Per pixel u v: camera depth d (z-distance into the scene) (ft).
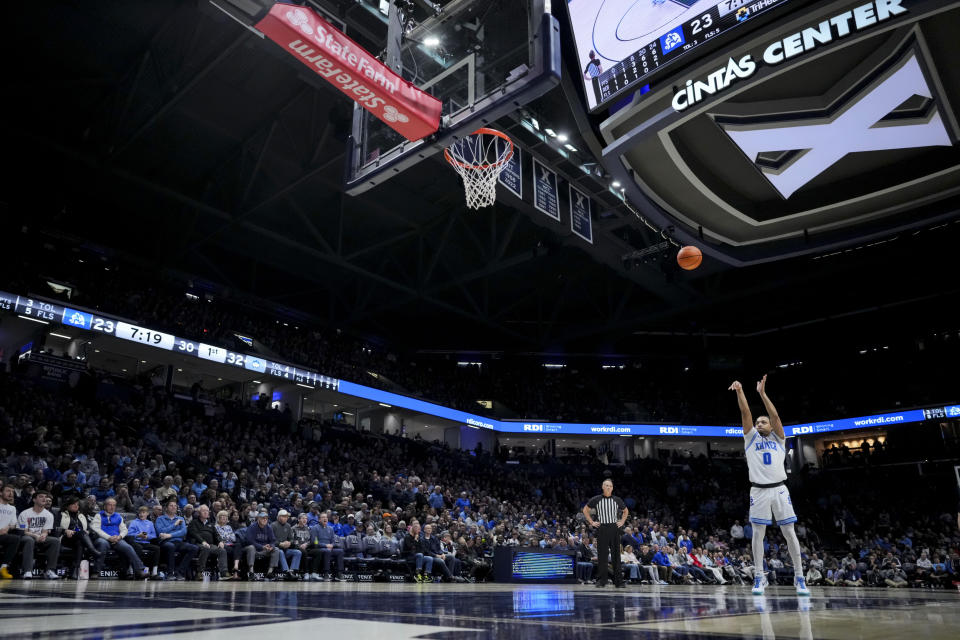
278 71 57.93
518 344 118.52
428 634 6.70
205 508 35.04
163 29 53.01
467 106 30.91
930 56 37.96
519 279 102.53
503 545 44.47
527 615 9.80
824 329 116.57
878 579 69.36
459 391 112.57
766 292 106.32
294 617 8.55
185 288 88.43
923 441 101.14
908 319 110.22
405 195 78.07
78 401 61.52
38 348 70.44
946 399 103.24
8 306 62.44
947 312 106.73
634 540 58.90
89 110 62.90
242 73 57.93
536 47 28.73
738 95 42.34
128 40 55.31
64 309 66.13
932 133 44.83
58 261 75.61
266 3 24.63
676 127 44.14
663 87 39.04
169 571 32.12
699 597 17.84
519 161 60.70
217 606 10.62
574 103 45.16
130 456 51.65
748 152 47.70
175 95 56.54
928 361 108.27
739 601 15.16
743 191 53.26
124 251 81.30
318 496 52.11
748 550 75.05
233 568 36.94
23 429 50.47
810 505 101.04
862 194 51.16
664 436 114.62
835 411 109.91
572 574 48.39
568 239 74.38
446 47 34.09
